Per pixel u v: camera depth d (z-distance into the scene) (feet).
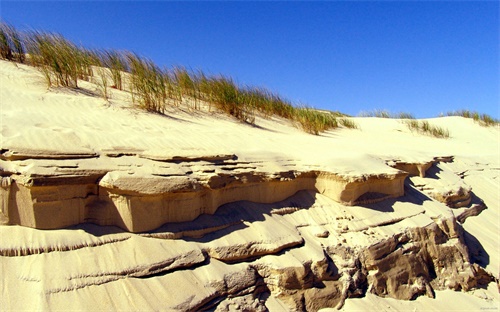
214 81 30.94
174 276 12.32
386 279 16.63
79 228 12.37
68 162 12.59
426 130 51.78
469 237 23.06
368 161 20.66
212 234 14.34
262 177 16.94
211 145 18.15
